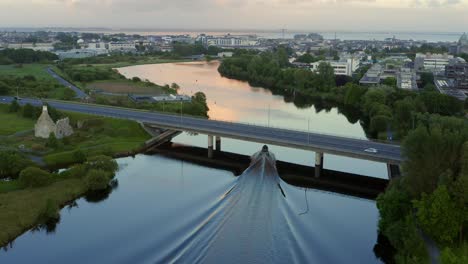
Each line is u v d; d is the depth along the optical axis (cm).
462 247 14575
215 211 18188
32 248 15800
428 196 15512
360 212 19262
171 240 15875
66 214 18588
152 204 19538
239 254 14575
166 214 18375
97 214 18525
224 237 15738
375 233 17238
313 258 14962
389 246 16262
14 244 16150
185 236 16088
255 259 14300
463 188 14625
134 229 17025
